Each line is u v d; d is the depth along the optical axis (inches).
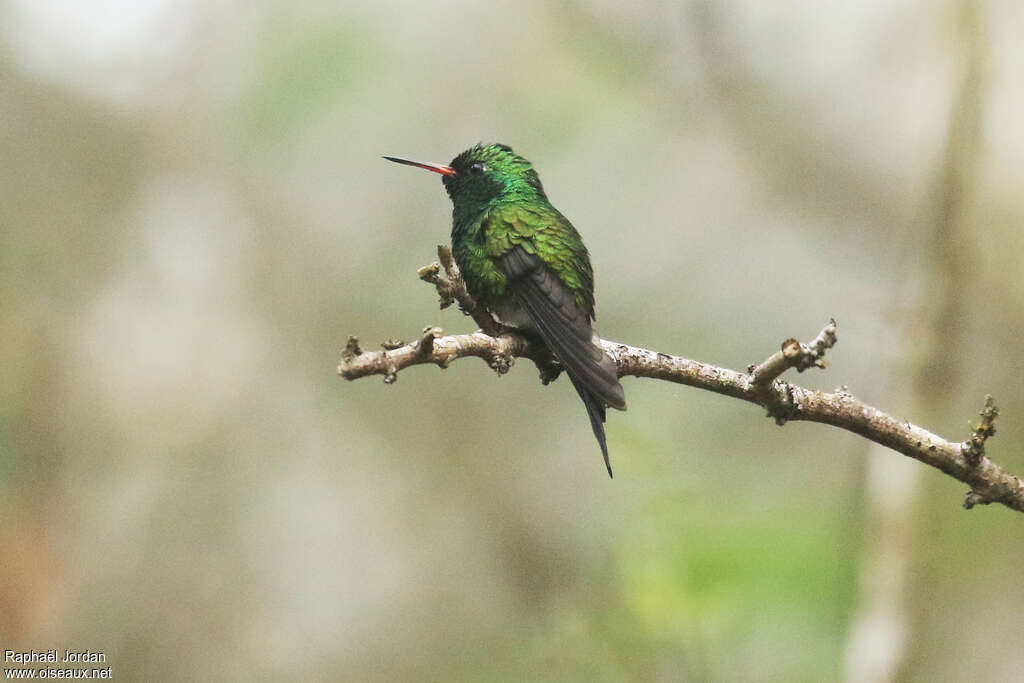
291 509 536.4
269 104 574.6
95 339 546.0
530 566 478.0
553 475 524.1
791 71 483.8
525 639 447.2
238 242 584.7
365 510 535.5
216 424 548.7
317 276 581.0
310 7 569.3
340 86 565.9
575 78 558.9
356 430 555.5
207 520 524.7
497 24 553.9
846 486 417.1
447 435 545.3
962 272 410.9
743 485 419.8
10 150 573.0
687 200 552.7
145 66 587.8
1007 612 396.2
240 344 568.7
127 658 483.8
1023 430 431.8
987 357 435.2
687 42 513.7
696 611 341.1
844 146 482.0
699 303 543.2
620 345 258.1
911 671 386.0
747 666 343.3
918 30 466.0
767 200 520.7
